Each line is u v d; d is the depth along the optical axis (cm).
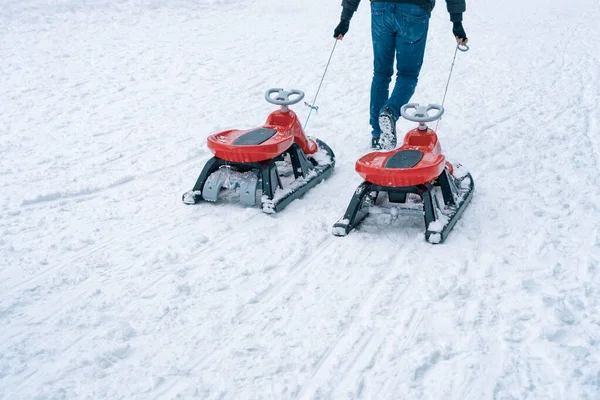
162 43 1102
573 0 1606
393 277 396
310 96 819
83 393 300
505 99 782
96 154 618
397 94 584
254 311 364
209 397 298
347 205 507
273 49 1074
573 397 293
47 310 367
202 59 998
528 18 1361
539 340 332
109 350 329
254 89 846
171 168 584
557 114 720
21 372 314
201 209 500
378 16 585
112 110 757
